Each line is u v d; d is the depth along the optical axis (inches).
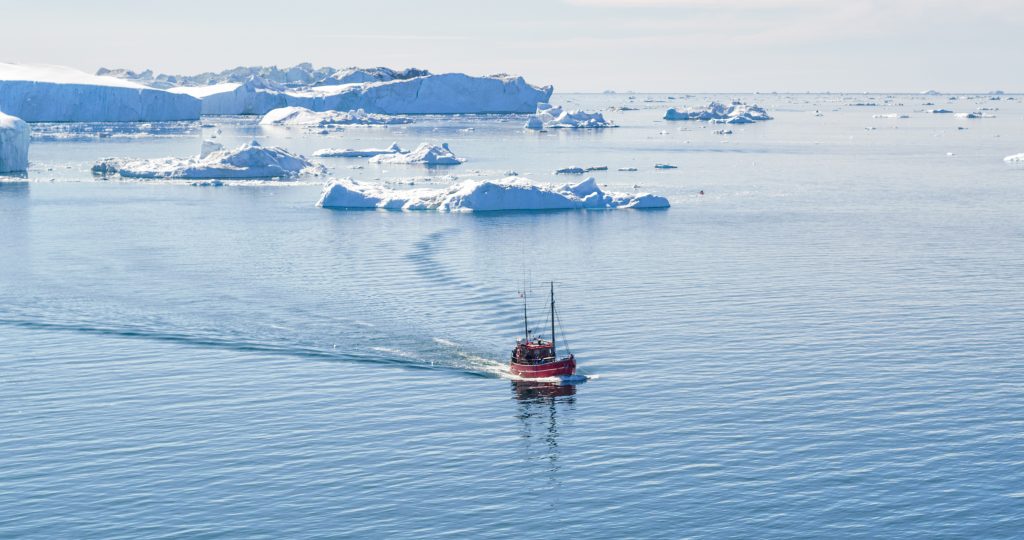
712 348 3021.7
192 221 5649.6
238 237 5088.6
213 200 6628.9
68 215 5866.1
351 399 2596.0
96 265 4303.6
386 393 2640.3
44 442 2322.8
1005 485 2062.0
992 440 2284.7
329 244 4879.4
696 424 2404.0
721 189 7342.5
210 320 3341.5
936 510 1964.8
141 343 3083.2
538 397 2610.7
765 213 6038.4
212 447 2288.4
